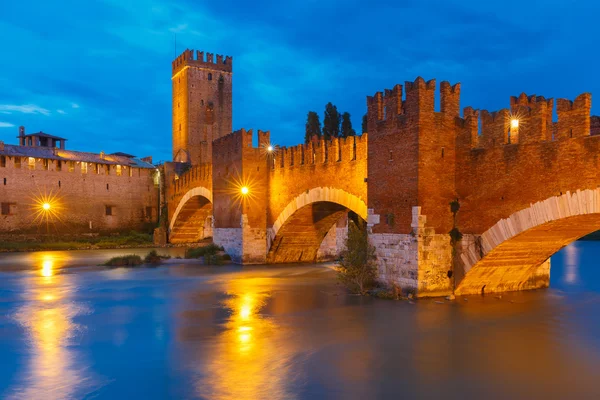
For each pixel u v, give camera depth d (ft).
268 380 47.65
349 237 95.76
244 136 144.46
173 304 84.74
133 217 255.29
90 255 182.19
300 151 128.36
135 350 57.16
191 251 164.76
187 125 329.72
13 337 62.95
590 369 50.90
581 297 88.02
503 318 71.77
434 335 63.16
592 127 79.00
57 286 105.50
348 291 95.86
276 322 70.59
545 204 72.08
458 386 46.37
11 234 218.18
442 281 85.30
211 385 46.34
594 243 240.32
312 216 135.13
